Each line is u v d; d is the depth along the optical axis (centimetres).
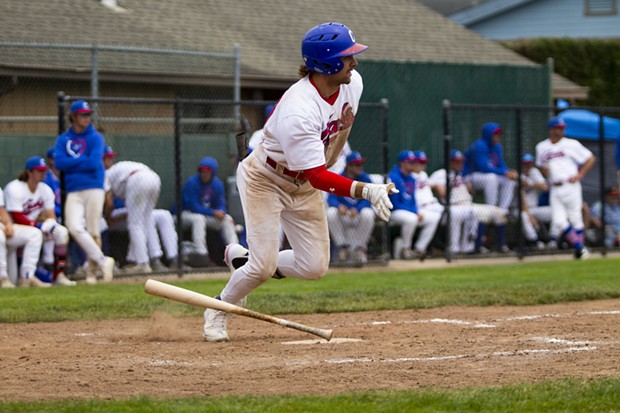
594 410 1373
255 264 1980
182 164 4228
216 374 1672
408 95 5066
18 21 4578
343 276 3753
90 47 3919
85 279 3644
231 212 4222
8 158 3922
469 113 5266
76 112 3469
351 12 6247
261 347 1998
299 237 2003
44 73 4175
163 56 4712
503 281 3434
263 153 1917
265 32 5506
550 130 4634
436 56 6047
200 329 2330
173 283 3434
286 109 1805
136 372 1692
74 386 1566
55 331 2295
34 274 3428
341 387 1552
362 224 4166
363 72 4922
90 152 3497
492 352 1898
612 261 4350
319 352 1920
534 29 8181
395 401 1400
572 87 6109
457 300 2838
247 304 2725
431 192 4625
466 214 4509
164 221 3847
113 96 4534
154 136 4191
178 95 4728
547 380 1584
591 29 8119
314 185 1803
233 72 4697
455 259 4397
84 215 3522
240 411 1343
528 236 4725
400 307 2738
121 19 4984
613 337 2098
